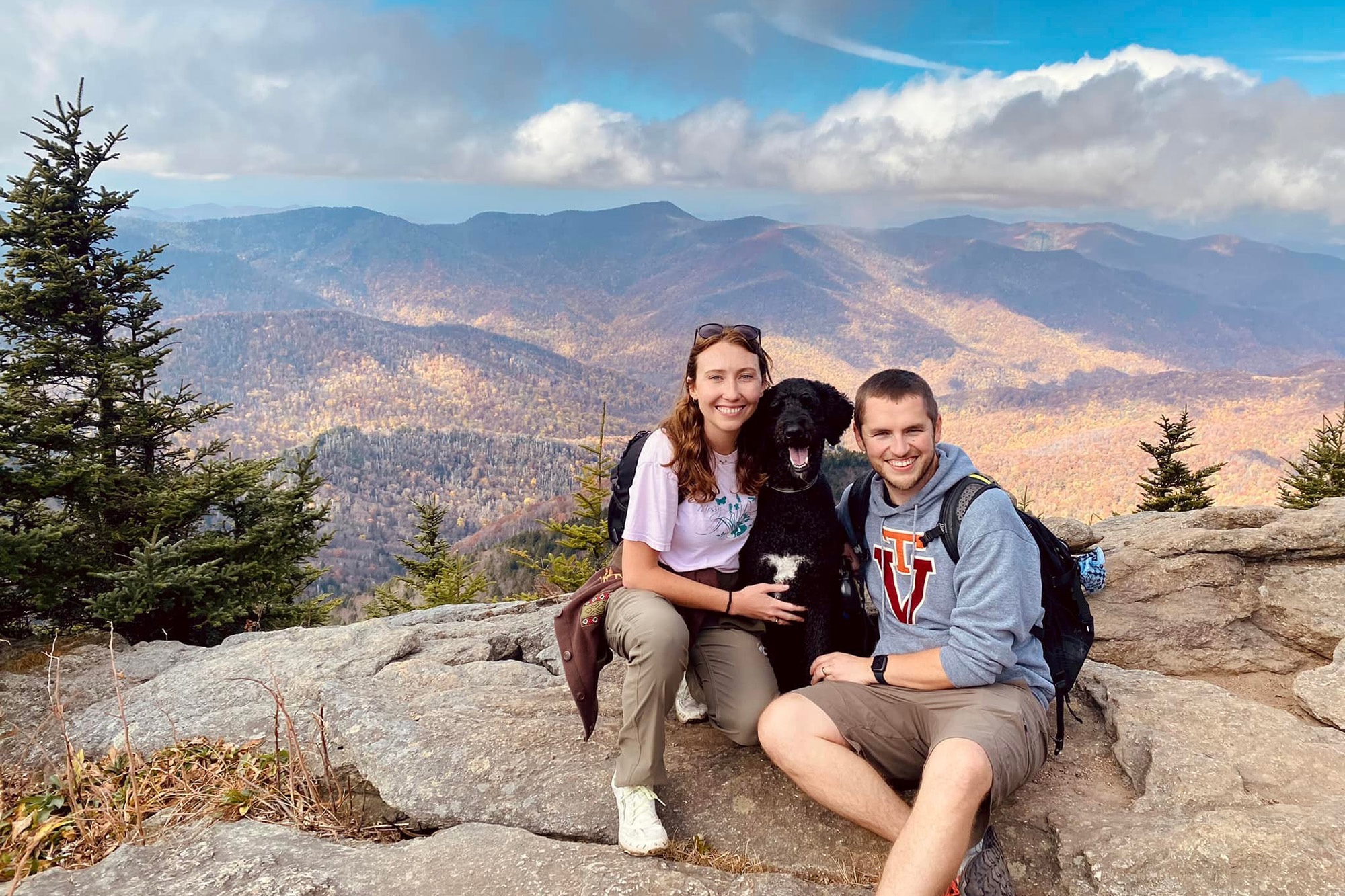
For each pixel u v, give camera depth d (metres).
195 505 10.31
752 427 3.14
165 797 3.24
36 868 2.82
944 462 2.67
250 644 5.10
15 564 7.93
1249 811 2.44
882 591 2.82
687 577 2.98
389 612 16.92
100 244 10.96
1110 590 4.46
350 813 3.18
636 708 2.57
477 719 3.48
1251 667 3.98
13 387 9.47
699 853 2.59
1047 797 2.76
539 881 2.41
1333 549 4.31
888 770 2.67
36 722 4.81
